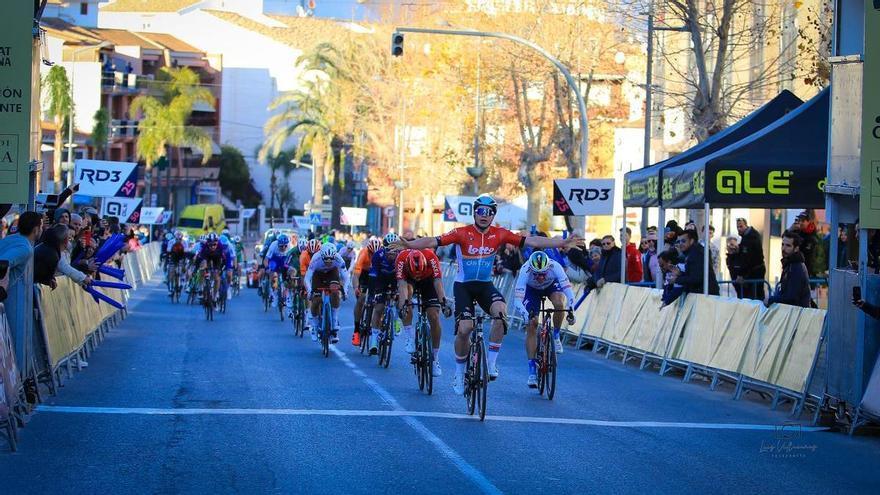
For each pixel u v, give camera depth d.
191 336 20.06
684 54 37.22
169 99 91.00
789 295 14.16
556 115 41.16
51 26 84.62
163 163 93.00
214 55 113.69
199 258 25.80
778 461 9.27
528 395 13.04
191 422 10.39
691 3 24.41
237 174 110.75
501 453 9.15
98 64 81.31
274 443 9.36
